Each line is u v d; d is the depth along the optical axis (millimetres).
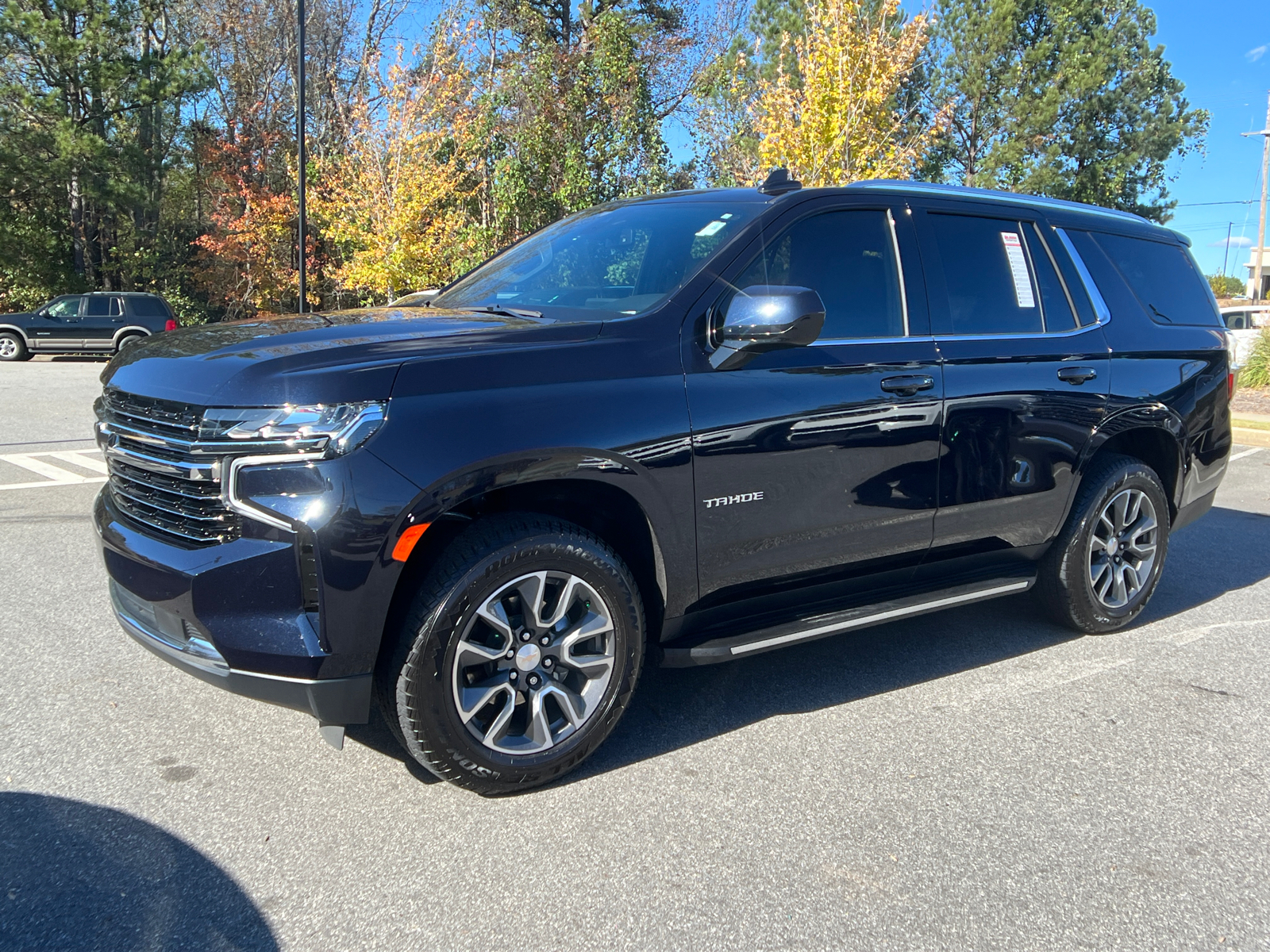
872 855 2643
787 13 26438
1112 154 33656
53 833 2627
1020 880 2547
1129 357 4387
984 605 5051
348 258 25359
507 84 24844
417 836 2676
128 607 2932
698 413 3062
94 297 22422
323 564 2506
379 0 31391
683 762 3172
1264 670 4121
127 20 27312
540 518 2875
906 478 3598
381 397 2578
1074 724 3545
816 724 3494
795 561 3400
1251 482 8820
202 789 2904
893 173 16453
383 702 2803
